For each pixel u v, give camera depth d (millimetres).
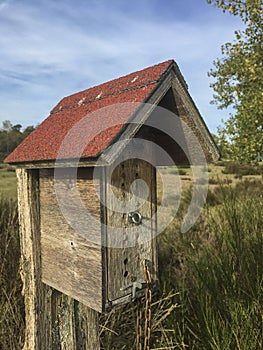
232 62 6422
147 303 1268
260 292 1941
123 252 1247
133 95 1179
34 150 1358
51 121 1582
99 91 1497
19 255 2467
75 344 1575
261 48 5535
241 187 5051
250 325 1813
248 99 6027
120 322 2383
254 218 2711
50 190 1451
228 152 6090
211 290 2166
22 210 1566
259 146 5422
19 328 1998
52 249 1458
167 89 1169
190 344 2006
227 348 1724
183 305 2268
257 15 5246
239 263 2270
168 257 3355
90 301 1226
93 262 1202
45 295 1565
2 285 2279
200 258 2697
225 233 2445
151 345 2086
